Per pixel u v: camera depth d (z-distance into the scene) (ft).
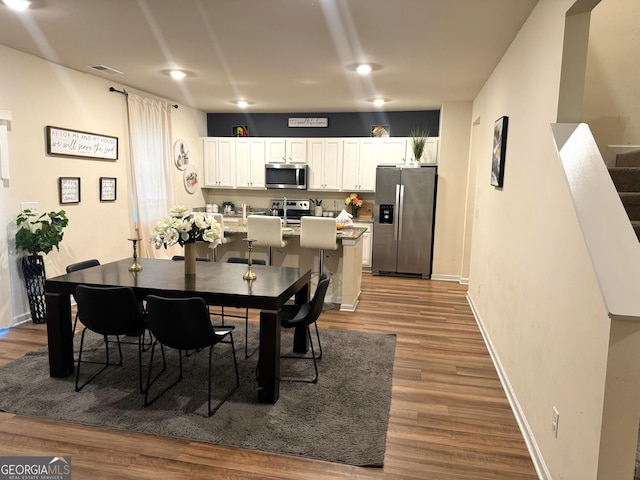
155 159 20.56
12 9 10.18
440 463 7.68
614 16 10.75
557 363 6.93
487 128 15.31
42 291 14.08
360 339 13.57
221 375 10.88
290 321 10.14
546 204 7.84
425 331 14.51
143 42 12.56
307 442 8.13
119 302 9.32
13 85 13.55
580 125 7.41
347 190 24.49
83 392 9.82
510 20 10.19
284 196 26.12
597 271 5.30
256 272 11.59
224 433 8.36
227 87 18.51
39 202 14.67
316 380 10.61
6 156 13.42
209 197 26.61
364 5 9.59
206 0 9.52
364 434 8.43
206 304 9.50
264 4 9.67
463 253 21.48
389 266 22.97
